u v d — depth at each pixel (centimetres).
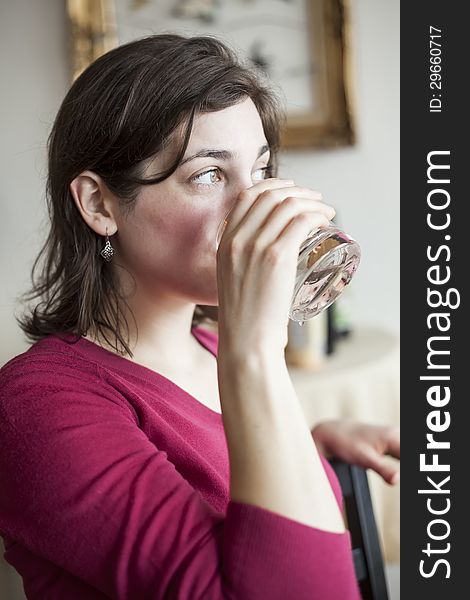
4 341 220
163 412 83
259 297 67
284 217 69
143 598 64
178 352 92
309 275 74
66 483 68
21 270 235
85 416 72
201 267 82
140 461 69
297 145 232
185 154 78
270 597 62
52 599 76
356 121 230
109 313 88
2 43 230
